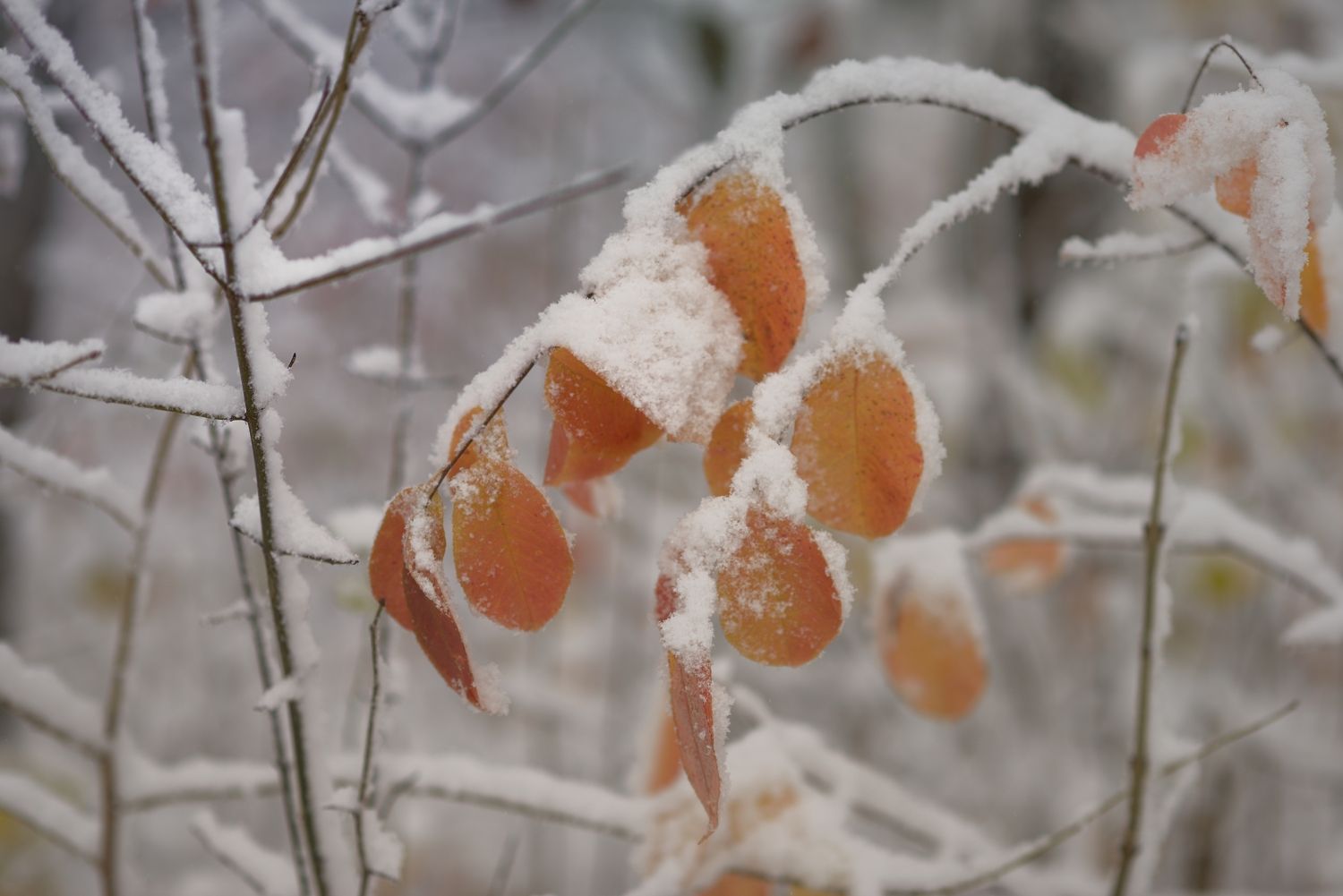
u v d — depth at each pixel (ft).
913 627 2.80
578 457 2.14
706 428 2.10
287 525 2.18
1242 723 5.10
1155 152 2.17
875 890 2.49
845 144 8.52
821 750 2.75
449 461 2.11
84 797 5.07
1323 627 2.72
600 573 6.78
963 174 8.32
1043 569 3.37
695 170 2.14
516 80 3.04
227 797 2.66
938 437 2.15
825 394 2.14
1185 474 6.06
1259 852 4.91
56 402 3.79
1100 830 5.17
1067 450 6.50
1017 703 5.98
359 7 2.22
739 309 2.13
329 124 2.33
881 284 2.17
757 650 2.06
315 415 10.27
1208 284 3.04
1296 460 6.08
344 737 2.80
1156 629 2.59
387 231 2.74
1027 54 8.13
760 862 2.51
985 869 2.54
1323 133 2.17
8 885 4.89
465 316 11.44
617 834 2.58
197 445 2.47
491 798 2.60
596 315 2.08
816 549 2.06
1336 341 2.45
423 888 5.49
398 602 2.14
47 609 7.66
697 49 8.94
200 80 2.13
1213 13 7.32
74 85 2.14
